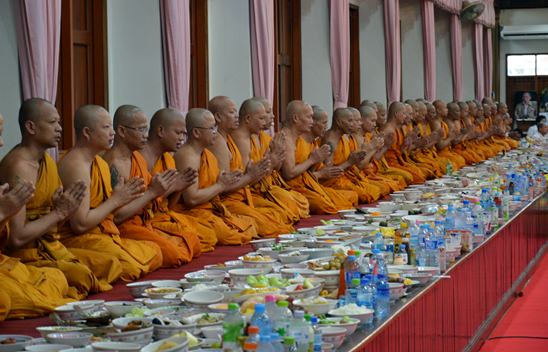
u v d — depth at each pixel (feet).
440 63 84.89
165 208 29.63
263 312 12.83
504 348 25.41
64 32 32.83
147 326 15.10
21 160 23.07
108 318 16.62
